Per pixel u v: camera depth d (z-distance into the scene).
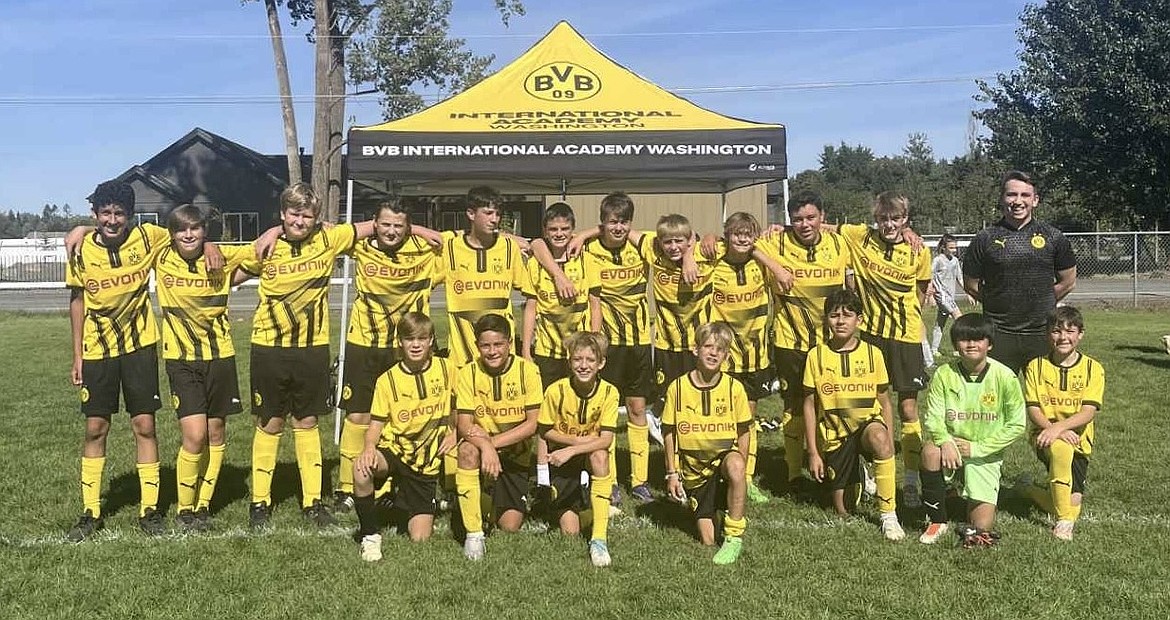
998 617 3.81
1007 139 29.33
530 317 5.73
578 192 9.15
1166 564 4.33
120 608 3.97
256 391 5.22
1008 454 6.55
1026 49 29.31
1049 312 5.36
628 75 7.12
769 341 5.86
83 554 4.64
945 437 4.71
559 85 7.00
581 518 5.04
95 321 4.93
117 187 4.86
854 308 5.05
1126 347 12.13
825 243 5.62
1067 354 5.00
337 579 4.31
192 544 4.82
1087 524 4.97
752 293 5.63
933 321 15.77
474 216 5.49
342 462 5.61
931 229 44.47
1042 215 38.50
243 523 5.25
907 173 73.81
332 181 26.47
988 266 5.45
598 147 6.59
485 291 5.57
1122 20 26.86
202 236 4.96
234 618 3.90
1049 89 28.42
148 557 4.60
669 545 4.80
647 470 5.92
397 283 5.43
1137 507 5.30
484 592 4.15
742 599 4.04
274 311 5.12
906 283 5.52
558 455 4.65
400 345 5.05
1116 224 33.84
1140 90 25.73
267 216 38.62
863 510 5.41
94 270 4.86
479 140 6.54
